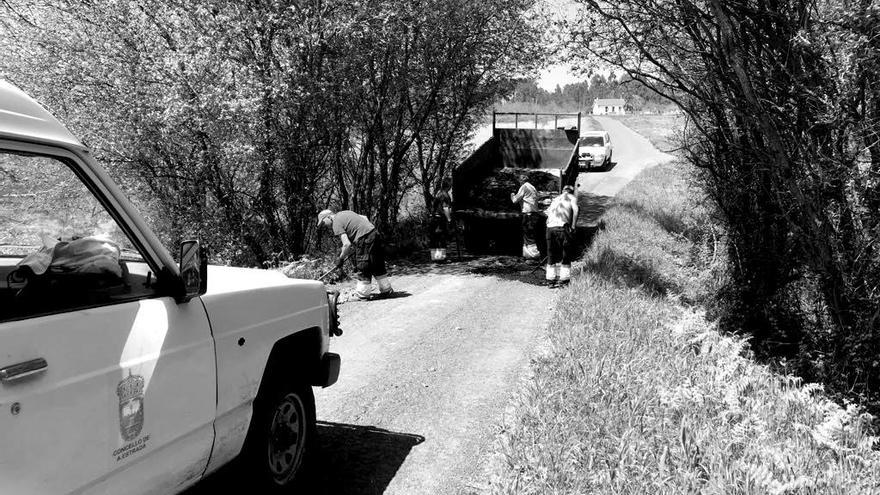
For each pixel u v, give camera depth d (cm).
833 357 602
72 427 220
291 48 1005
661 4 696
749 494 363
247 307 334
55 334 220
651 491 373
